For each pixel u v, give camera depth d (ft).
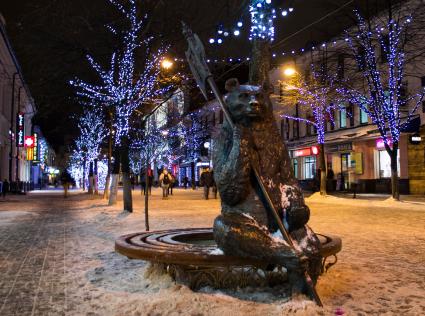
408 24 74.79
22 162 162.61
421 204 62.80
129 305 14.23
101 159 142.82
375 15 74.08
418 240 28.99
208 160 175.22
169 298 14.29
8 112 134.21
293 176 15.38
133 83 64.23
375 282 17.12
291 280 14.37
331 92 83.82
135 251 15.71
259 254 13.71
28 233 35.50
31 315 13.83
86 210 60.03
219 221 14.52
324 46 92.17
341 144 108.37
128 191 53.98
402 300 14.69
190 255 14.44
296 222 14.40
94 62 63.77
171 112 148.66
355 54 76.18
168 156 194.08
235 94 15.43
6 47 108.68
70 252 25.67
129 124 63.62
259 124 15.29
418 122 86.28
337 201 73.67
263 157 14.97
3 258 24.09
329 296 14.97
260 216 14.39
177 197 100.32
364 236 30.99
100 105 78.43
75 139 181.47
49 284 17.83
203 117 184.65
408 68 87.04
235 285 15.34
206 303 13.80
